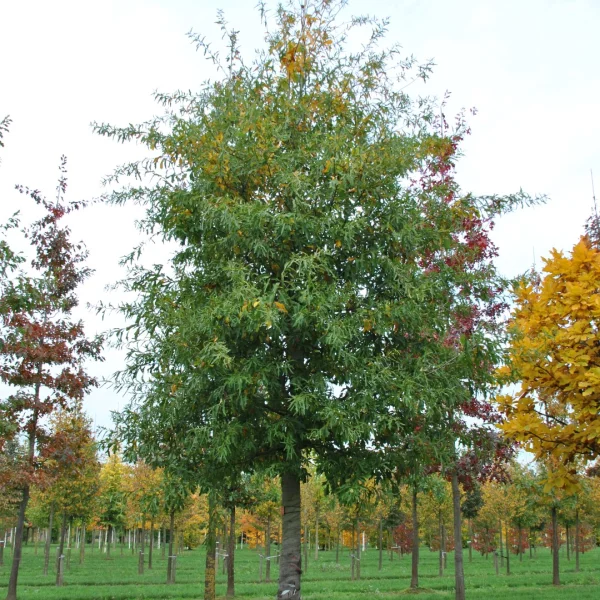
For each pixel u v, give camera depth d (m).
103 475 29.70
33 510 27.97
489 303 9.88
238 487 11.31
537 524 29.11
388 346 7.32
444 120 10.77
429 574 24.92
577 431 5.82
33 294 8.53
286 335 6.91
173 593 15.89
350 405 6.34
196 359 6.50
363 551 45.66
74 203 12.50
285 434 6.65
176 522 25.23
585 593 14.51
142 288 7.83
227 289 6.79
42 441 11.31
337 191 7.04
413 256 7.72
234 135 7.18
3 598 14.39
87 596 14.76
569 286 5.75
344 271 7.27
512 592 14.95
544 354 5.81
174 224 7.60
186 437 6.95
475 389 7.66
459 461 10.41
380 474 7.13
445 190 8.02
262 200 7.39
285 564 7.09
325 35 7.97
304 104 7.57
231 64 8.09
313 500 26.25
